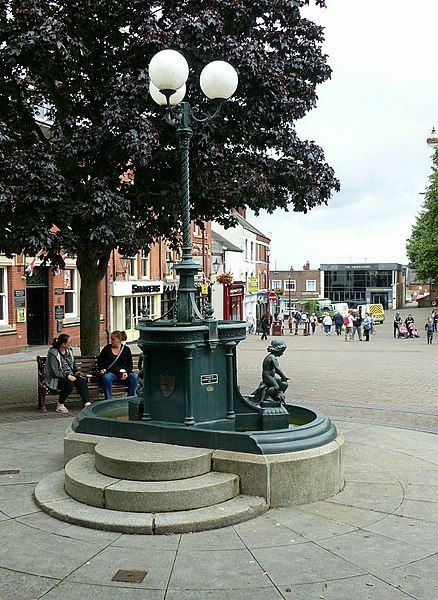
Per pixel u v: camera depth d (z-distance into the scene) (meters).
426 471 7.33
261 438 6.27
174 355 6.93
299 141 13.08
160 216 14.43
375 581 4.59
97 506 5.88
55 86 13.06
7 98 12.65
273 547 5.17
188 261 7.33
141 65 12.29
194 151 11.98
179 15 11.73
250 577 4.64
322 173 13.62
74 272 29.53
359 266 96.38
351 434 9.35
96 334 13.98
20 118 13.12
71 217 11.16
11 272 24.14
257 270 64.25
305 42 13.00
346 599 4.33
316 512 5.95
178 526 5.44
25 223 10.80
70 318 28.92
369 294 96.50
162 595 4.38
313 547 5.17
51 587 4.50
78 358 12.33
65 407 11.34
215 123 12.41
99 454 6.30
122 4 11.58
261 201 13.03
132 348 29.50
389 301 96.19
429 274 43.59
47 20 10.66
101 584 4.54
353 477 7.06
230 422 7.10
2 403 12.34
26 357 22.70
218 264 41.94
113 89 11.48
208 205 13.59
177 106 8.28
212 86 7.44
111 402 8.35
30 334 27.25
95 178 11.66
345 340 38.78
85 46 11.70
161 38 11.38
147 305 35.75
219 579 4.62
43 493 6.33
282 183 13.54
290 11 12.66
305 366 20.53
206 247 44.34
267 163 13.22
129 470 6.05
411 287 135.88
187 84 11.72
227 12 12.02
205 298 40.28
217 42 11.51
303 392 14.15
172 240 15.62
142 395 7.37
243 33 12.66
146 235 14.48
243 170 12.52
